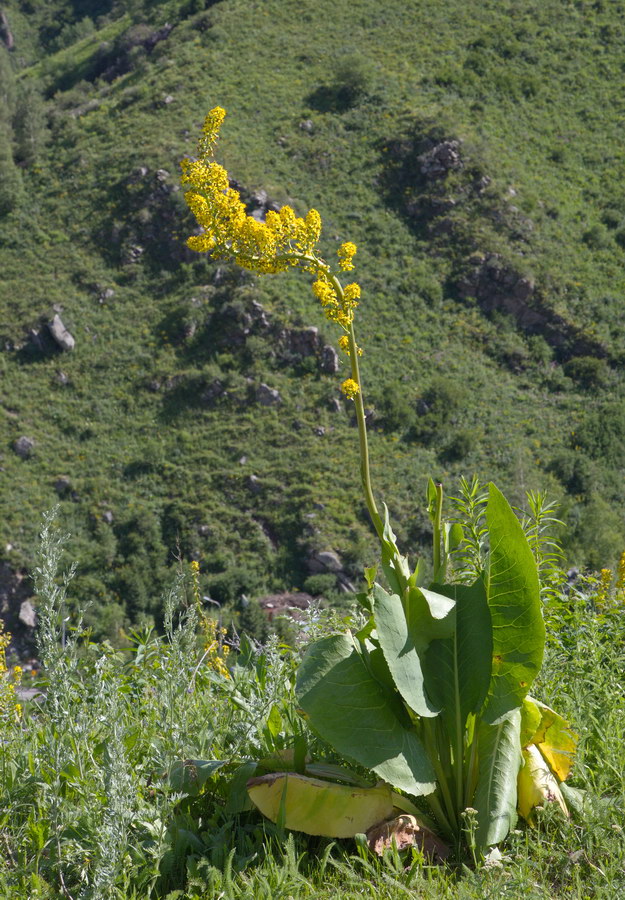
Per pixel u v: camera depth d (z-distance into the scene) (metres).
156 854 2.66
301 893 2.74
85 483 40.75
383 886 2.72
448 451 40.59
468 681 3.05
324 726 2.92
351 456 40.59
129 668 4.53
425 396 42.94
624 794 3.20
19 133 63.00
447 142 54.38
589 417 41.69
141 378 45.56
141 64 71.06
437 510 3.26
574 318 46.31
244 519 38.62
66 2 117.12
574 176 54.75
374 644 3.23
